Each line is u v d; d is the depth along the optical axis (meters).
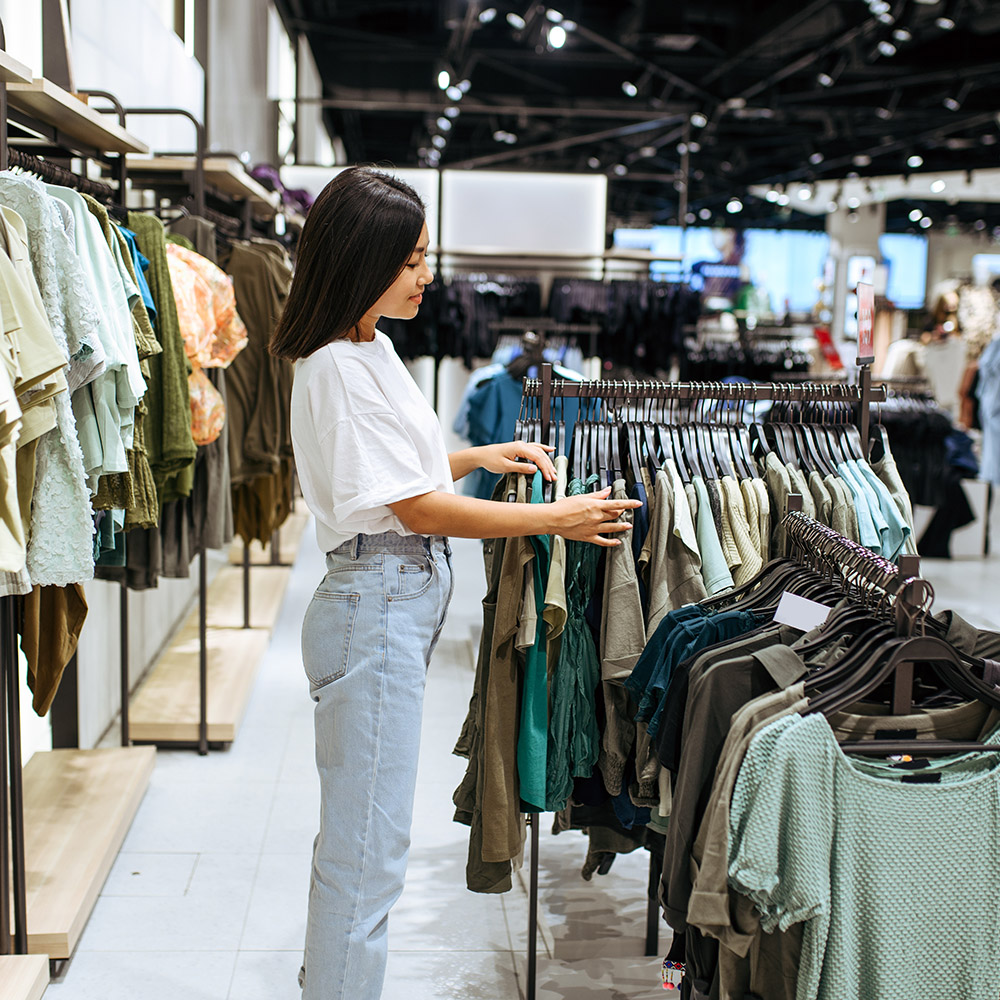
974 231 14.18
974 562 7.70
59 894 2.42
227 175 3.87
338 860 1.83
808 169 14.08
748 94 9.68
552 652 2.06
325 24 10.59
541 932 2.57
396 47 10.88
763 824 1.37
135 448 2.48
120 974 2.33
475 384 6.13
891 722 1.52
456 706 4.19
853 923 1.44
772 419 2.55
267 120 8.38
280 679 4.46
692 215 16.91
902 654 1.48
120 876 2.76
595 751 2.10
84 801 2.93
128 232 2.64
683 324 8.07
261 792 3.32
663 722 1.68
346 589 1.80
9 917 2.16
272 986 2.30
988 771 1.46
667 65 9.68
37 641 2.24
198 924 2.54
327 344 1.78
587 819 2.42
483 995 2.29
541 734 2.00
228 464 3.77
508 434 5.20
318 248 1.74
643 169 14.80
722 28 9.43
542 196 8.59
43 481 1.95
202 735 3.63
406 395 1.83
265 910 2.62
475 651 4.95
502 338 7.95
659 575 2.03
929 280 14.32
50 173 2.34
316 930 1.83
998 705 1.50
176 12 5.42
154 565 3.24
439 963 2.41
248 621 4.91
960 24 8.76
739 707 1.53
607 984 2.34
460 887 2.78
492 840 1.99
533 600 1.93
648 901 2.46
